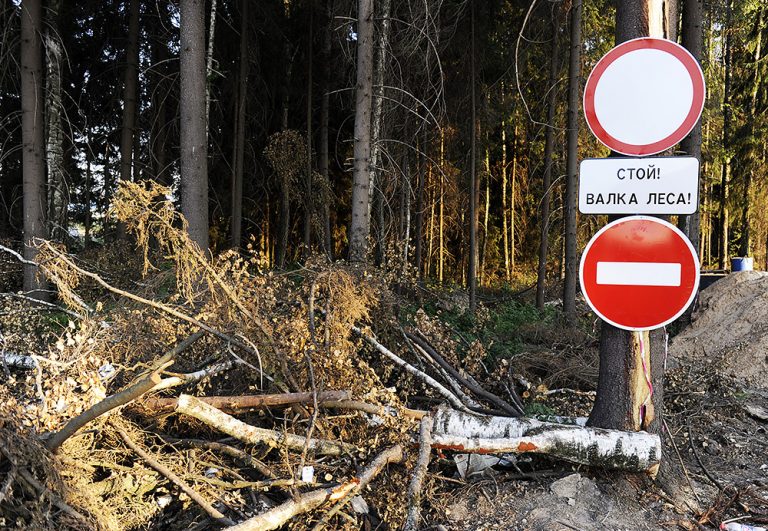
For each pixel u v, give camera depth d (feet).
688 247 11.02
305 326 13.35
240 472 11.40
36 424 9.44
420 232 54.03
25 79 30.14
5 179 45.57
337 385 12.66
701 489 12.42
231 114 51.21
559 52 44.70
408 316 20.48
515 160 75.51
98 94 49.78
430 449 11.39
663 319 11.18
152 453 10.50
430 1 34.09
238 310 13.39
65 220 33.47
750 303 30.01
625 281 11.42
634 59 11.27
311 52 48.21
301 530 9.53
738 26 61.77
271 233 63.41
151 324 13.50
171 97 49.08
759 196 65.77
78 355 10.91
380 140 32.73
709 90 57.36
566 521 10.57
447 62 43.83
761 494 12.30
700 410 17.90
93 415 9.00
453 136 51.16
